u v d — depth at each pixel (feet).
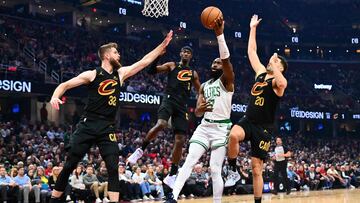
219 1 133.18
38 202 41.70
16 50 85.15
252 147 19.63
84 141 17.51
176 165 23.50
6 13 91.25
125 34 111.75
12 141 62.90
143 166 52.42
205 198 45.75
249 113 19.67
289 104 122.31
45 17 97.96
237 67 127.13
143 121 99.09
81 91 78.84
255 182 19.63
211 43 133.39
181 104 23.32
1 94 77.87
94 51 101.30
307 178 67.10
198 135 20.49
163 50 19.39
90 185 43.78
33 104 84.02
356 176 81.00
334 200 34.12
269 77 19.72
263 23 139.03
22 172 42.22
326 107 122.93
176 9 122.11
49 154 57.98
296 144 115.96
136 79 92.12
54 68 83.82
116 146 17.78
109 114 17.81
